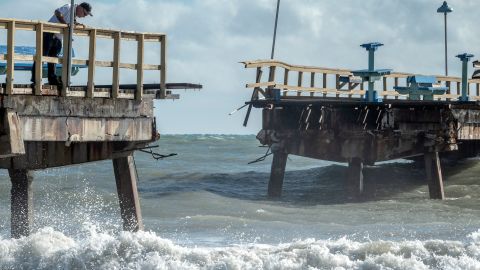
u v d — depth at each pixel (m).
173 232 62.56
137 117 54.44
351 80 90.62
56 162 55.12
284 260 45.16
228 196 88.69
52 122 50.06
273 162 89.88
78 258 46.41
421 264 44.47
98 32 52.25
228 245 56.34
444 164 108.06
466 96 95.81
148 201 81.06
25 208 56.03
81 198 85.75
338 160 87.38
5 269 46.78
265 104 85.62
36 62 49.44
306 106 87.69
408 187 93.94
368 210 75.88
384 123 85.38
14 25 48.25
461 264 44.72
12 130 47.81
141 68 54.25
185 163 144.62
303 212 74.25
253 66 83.12
